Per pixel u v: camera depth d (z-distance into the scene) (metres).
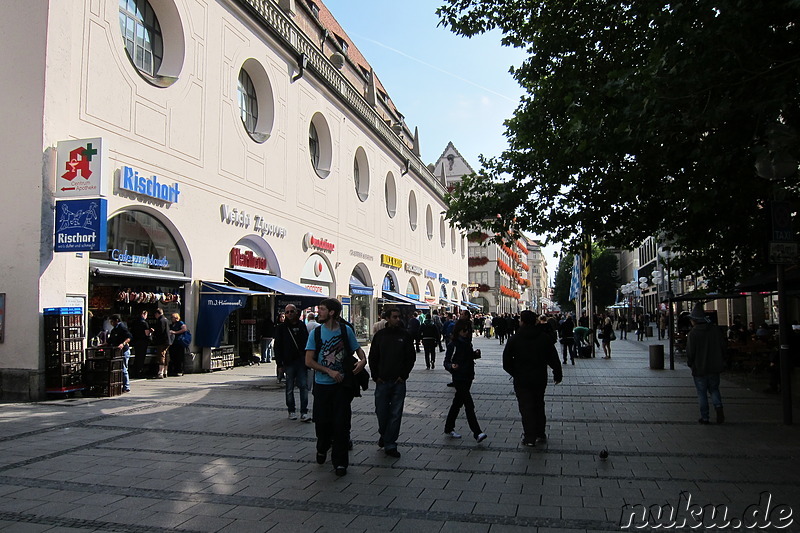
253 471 6.51
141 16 15.40
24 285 11.48
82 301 12.41
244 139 19.14
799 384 14.31
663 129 7.80
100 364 11.95
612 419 9.84
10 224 11.62
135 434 8.45
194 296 16.41
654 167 9.85
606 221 12.70
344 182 28.28
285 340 9.62
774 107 6.79
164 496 5.62
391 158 36.88
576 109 9.86
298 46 23.31
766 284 14.95
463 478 6.27
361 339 31.17
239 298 16.19
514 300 98.25
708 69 7.11
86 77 12.78
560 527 4.85
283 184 21.80
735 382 15.12
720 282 15.96
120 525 4.85
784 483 6.09
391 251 36.53
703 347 9.43
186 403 11.23
